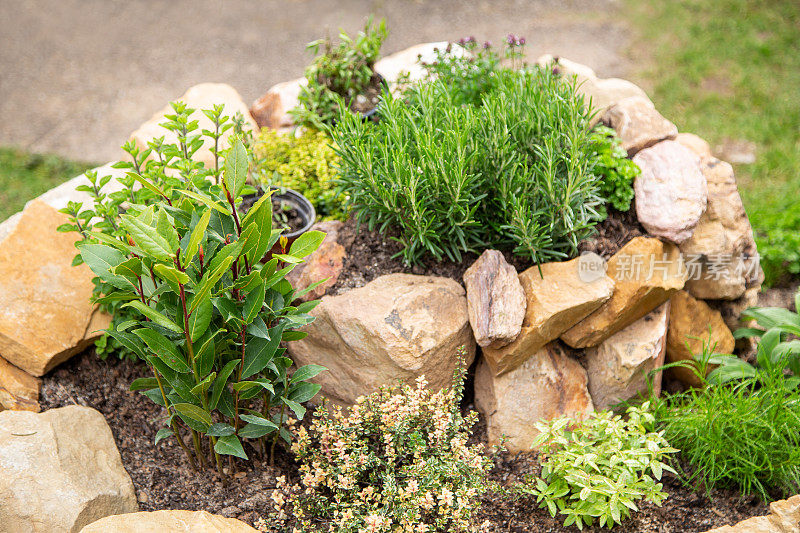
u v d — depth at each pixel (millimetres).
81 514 2912
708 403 3447
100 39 8398
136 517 2809
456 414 3365
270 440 3562
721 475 3303
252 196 4234
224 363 3133
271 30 8453
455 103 4203
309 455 3352
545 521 3256
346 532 2982
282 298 2988
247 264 2832
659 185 3801
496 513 3301
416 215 3486
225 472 3379
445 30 8172
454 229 3623
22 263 3650
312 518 3184
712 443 3340
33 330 3523
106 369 3756
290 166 4375
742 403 3416
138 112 7141
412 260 3746
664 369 4160
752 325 4195
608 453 3176
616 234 3822
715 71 7137
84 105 7254
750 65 7180
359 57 4922
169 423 3072
